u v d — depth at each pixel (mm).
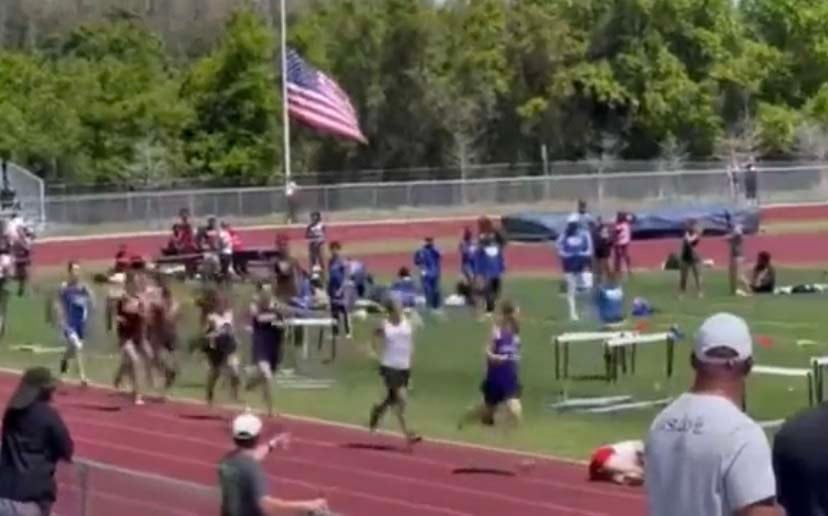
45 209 121125
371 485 40688
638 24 163375
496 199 131625
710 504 12570
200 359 62406
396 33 156750
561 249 75500
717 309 75750
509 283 91812
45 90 153125
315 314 69000
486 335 69875
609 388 54438
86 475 25422
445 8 162875
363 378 59469
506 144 161250
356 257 108438
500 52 160750
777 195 135875
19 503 24297
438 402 52781
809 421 13219
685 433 12727
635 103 161625
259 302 51406
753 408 49125
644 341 56500
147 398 55469
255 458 22094
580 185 133000
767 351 60719
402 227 124688
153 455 45500
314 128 142875
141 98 152625
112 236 118688
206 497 22609
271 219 126062
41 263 111000
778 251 108000
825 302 78250
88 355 65938
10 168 128375
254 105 153000
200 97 154125
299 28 159875
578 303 79875
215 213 125000
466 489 39875
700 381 12961
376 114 156375
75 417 52281
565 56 161750
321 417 50938
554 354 61406
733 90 167375
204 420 51438
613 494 38656
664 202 132500
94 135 150875
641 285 87812
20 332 75125
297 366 62344
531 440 45688
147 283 56062
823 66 173750
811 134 169875
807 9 173625
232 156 151625
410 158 157375
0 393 56406
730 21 166875
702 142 164375
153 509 23797
